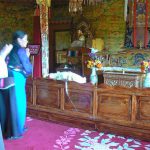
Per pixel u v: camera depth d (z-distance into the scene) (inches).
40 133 164.1
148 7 289.1
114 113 159.9
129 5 300.2
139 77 243.4
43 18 232.4
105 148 141.5
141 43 295.7
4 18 359.3
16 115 154.9
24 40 163.0
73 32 346.0
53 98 185.3
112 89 158.7
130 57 304.3
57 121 184.5
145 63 238.8
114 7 313.3
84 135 160.7
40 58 235.8
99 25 325.7
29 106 198.5
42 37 233.5
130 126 154.7
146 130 149.5
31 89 196.7
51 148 141.3
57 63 368.2
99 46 319.0
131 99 152.9
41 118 192.9
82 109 172.4
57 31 364.8
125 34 306.5
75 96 174.6
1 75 146.6
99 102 165.0
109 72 264.8
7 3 359.3
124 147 142.7
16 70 157.5
